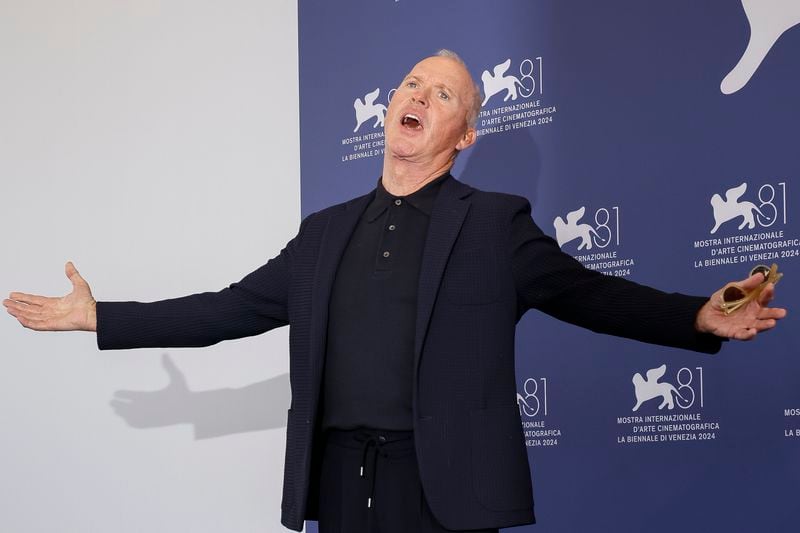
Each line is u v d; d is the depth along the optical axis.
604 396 3.14
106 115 4.02
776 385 2.88
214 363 3.78
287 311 2.51
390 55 3.61
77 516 3.89
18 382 4.02
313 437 2.18
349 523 2.13
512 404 2.16
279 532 3.61
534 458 3.23
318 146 3.71
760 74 2.97
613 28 3.22
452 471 2.05
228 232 3.81
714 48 3.05
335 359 2.20
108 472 3.87
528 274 2.20
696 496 2.97
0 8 4.20
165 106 3.95
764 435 2.89
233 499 3.70
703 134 3.04
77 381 3.94
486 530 2.05
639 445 3.07
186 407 3.79
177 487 3.78
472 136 2.60
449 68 2.55
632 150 3.15
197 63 3.92
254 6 3.87
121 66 4.03
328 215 2.43
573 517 3.15
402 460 2.11
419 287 2.14
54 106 4.10
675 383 3.04
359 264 2.26
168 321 2.51
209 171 3.86
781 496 2.85
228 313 2.52
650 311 2.11
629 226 3.14
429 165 2.45
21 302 2.54
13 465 3.99
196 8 3.95
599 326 2.19
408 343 2.14
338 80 3.70
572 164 3.25
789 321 2.88
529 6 3.37
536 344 3.27
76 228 4.01
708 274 3.01
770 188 2.93
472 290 2.16
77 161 4.04
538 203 3.29
